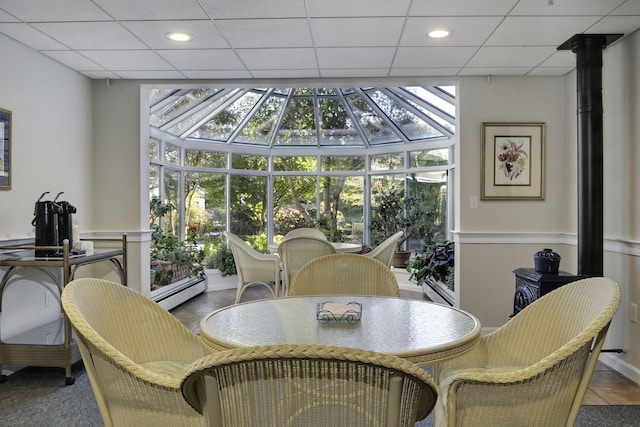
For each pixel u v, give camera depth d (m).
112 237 4.37
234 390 0.97
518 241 4.21
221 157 7.11
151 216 5.79
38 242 3.21
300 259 4.23
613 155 3.44
